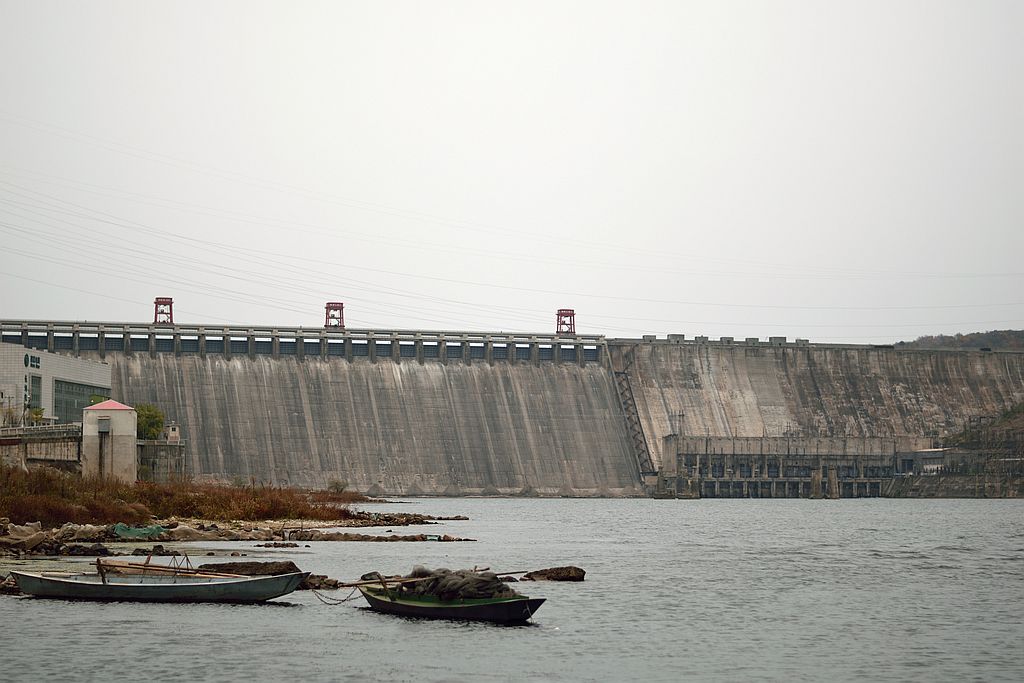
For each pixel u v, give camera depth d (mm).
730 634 84375
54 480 154875
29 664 71688
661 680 70812
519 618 85438
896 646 81000
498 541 158625
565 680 70188
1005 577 118250
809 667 74500
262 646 76750
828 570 124062
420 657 74625
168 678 69125
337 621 84625
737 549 151000
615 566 126062
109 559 109875
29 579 91562
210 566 97438
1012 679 71875
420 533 165875
